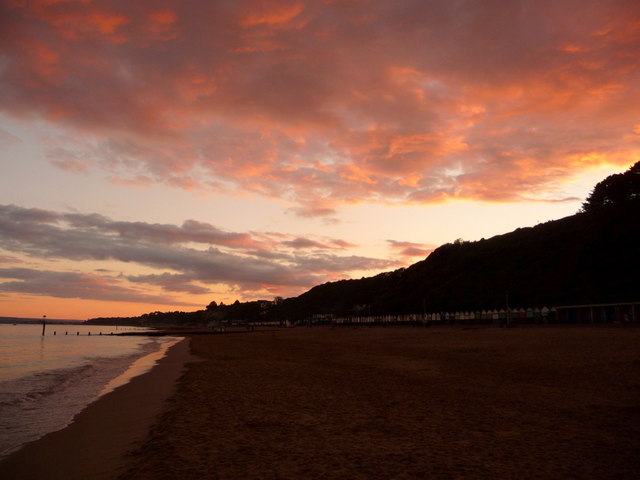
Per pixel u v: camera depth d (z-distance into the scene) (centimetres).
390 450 803
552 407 1150
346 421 1031
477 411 1122
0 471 763
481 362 2180
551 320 5325
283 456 775
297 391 1472
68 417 1221
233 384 1655
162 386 1719
